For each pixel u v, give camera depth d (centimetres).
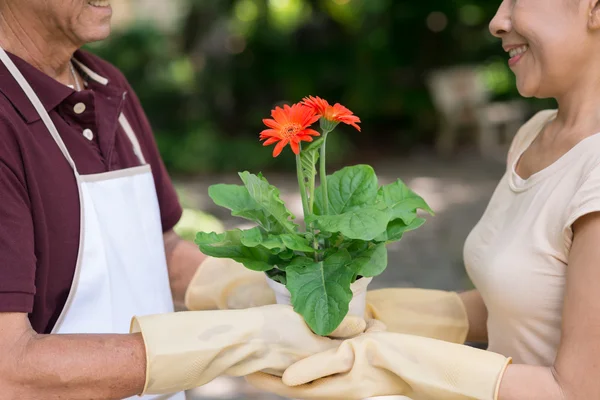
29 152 141
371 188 142
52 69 157
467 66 1020
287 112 124
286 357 131
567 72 138
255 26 973
